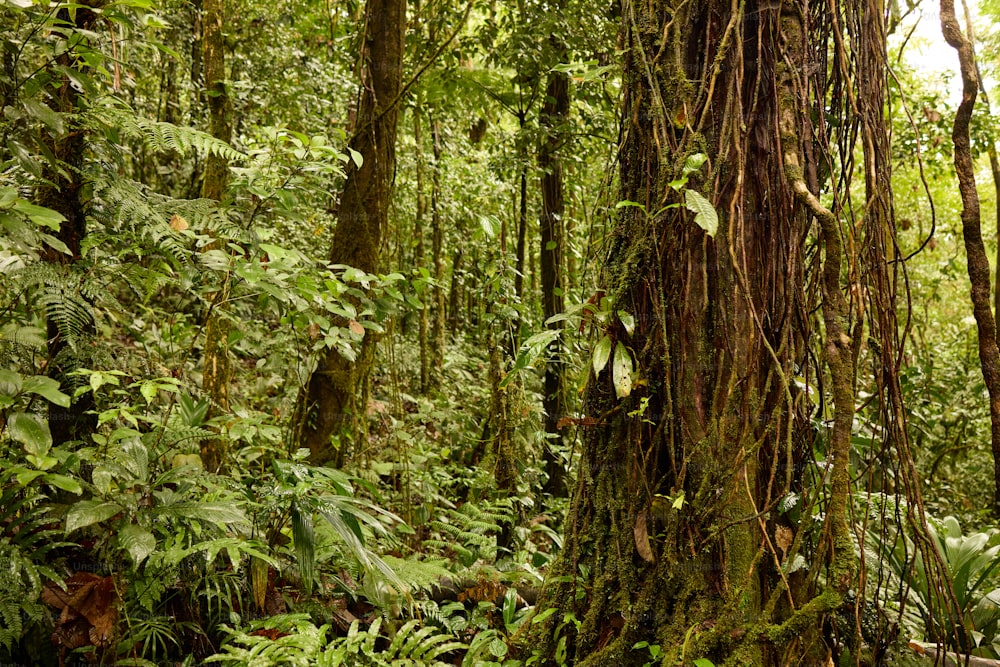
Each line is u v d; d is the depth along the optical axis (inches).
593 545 77.1
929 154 230.2
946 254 320.8
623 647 69.3
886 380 71.1
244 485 94.0
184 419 96.0
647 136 74.6
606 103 191.8
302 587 91.4
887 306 71.1
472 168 312.8
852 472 90.0
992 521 219.8
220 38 131.8
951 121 222.4
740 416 68.7
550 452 173.3
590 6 179.5
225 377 116.8
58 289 76.5
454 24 202.2
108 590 72.7
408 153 252.2
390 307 113.9
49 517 75.2
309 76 215.0
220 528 81.2
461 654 91.7
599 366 71.9
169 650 79.0
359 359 125.0
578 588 77.5
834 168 75.4
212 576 80.6
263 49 213.3
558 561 80.7
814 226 77.9
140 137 89.4
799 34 69.7
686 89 71.5
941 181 323.3
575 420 76.7
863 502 97.4
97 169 85.9
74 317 77.2
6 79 71.4
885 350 70.7
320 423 119.3
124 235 90.7
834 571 60.5
